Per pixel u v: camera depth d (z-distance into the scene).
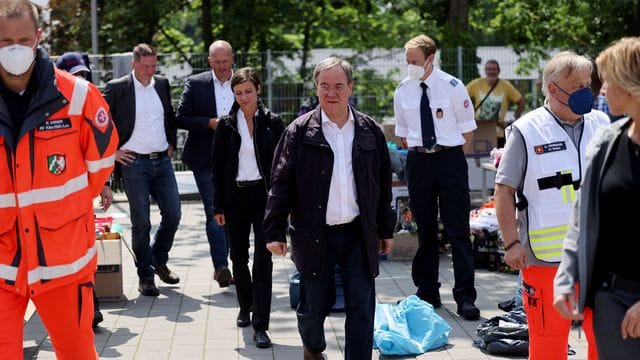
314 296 5.64
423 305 7.14
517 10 22.78
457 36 19.30
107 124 4.97
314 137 5.56
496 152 9.45
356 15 24.53
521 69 17.81
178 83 16.31
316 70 5.61
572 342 6.94
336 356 6.76
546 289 5.06
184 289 8.98
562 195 5.05
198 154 8.86
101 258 8.41
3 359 4.67
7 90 4.68
